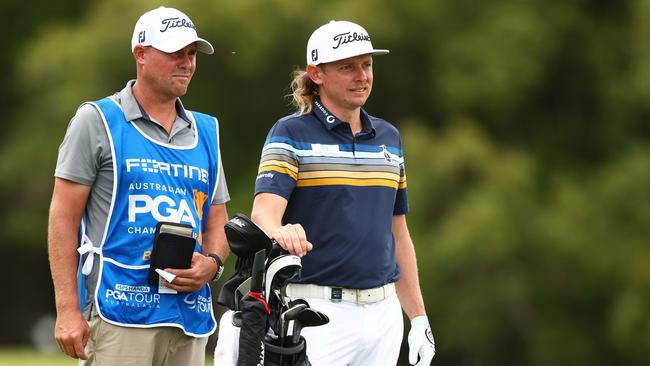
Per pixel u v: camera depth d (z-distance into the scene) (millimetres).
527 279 68125
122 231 17609
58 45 74750
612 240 68188
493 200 65188
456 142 66750
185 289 17875
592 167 73188
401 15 69500
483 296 67375
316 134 18812
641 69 69500
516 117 73938
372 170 18953
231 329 16406
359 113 19219
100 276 17562
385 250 19031
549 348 69062
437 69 69688
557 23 71188
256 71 70062
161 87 17844
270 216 18188
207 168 18516
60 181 17594
